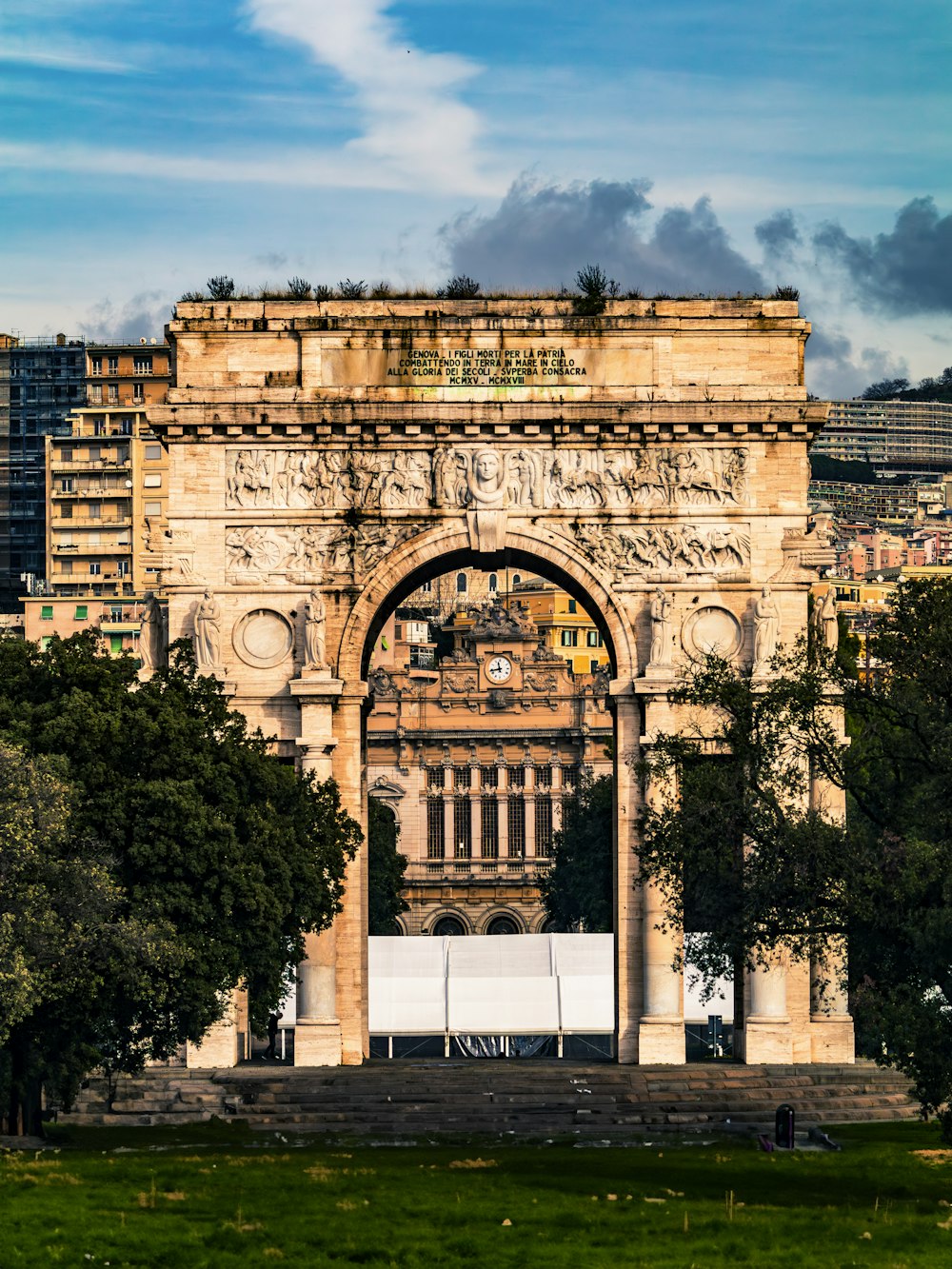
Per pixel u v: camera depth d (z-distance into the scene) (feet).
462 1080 396.16
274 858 362.12
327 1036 418.92
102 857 336.90
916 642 310.04
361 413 424.05
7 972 305.73
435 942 555.69
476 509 424.87
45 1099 387.14
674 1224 268.21
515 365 427.33
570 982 534.78
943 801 301.02
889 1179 310.86
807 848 298.76
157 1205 273.33
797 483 425.69
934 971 283.18
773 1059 413.59
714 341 427.74
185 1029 350.02
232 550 426.51
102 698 358.43
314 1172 302.66
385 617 438.81
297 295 430.61
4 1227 256.32
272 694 424.87
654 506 425.28
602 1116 372.99
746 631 423.23
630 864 422.00
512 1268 245.65
